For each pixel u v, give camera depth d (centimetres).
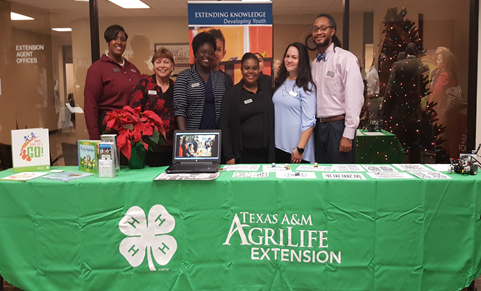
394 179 202
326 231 206
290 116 282
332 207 205
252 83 277
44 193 213
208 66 282
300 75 279
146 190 212
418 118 353
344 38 352
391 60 350
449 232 203
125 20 360
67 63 369
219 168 238
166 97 283
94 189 212
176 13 357
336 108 286
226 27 285
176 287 215
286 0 350
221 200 210
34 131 241
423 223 202
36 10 361
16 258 217
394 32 347
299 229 208
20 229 217
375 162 359
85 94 310
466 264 203
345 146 284
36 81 373
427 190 201
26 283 218
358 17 348
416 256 204
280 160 293
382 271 206
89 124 310
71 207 213
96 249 215
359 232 205
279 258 211
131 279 217
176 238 214
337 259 207
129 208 213
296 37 355
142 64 365
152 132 240
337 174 215
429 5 340
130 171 242
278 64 359
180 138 246
